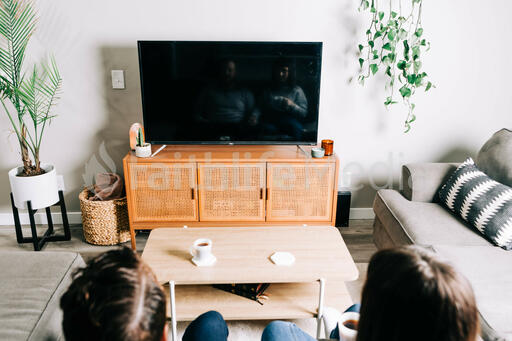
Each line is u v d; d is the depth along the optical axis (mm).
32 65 2545
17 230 2543
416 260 599
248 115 2572
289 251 1807
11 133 2668
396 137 2885
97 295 587
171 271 1645
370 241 2725
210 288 1870
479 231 1988
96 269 623
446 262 610
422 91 2779
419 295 564
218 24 2568
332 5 2561
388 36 2463
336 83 2734
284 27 2596
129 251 671
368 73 2711
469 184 2082
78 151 2768
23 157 2416
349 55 2670
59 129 2705
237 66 2457
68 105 2658
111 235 2568
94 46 2555
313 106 2561
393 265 604
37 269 1487
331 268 1692
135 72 2621
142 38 2564
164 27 2555
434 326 567
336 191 2543
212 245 1839
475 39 2678
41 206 2416
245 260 1730
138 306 584
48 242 2609
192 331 1179
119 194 2650
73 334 604
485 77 2766
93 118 2703
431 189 2316
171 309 1637
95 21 2510
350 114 2811
